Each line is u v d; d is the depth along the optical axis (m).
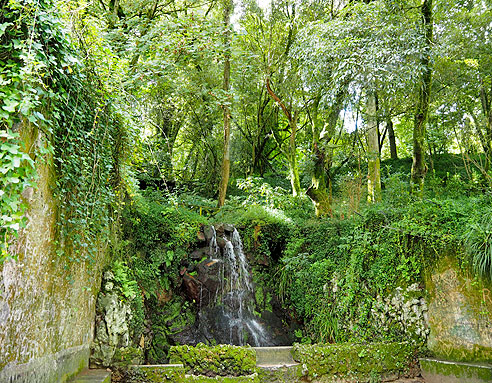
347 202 8.15
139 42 5.91
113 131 4.66
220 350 4.84
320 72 7.69
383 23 6.68
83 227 3.93
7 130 2.47
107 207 4.99
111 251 5.29
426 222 5.64
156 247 6.75
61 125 3.57
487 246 4.66
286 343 6.80
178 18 5.88
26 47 2.70
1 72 2.55
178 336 6.34
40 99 3.09
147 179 9.42
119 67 4.29
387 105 8.72
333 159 10.87
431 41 6.55
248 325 6.97
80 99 3.73
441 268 5.29
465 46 7.72
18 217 2.53
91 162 4.14
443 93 7.98
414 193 6.68
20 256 2.88
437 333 5.20
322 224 7.51
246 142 15.16
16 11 2.67
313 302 6.70
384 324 5.67
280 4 10.75
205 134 13.02
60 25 3.05
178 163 15.77
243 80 11.35
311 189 8.83
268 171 15.54
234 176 14.96
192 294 6.86
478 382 4.36
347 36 6.86
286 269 7.48
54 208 3.50
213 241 7.56
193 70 8.95
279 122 15.92
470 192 6.52
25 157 2.52
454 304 5.05
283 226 8.14
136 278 6.06
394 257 5.86
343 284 6.27
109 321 4.66
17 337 2.83
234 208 9.30
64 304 3.75
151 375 4.48
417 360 5.28
